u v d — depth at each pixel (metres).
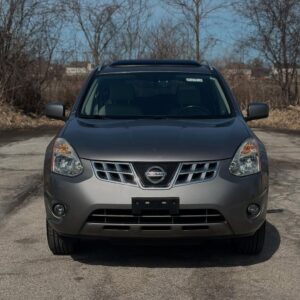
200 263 5.17
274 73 22.14
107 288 4.58
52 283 4.69
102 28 23.94
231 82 22.52
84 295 4.44
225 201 4.64
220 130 5.20
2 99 19.86
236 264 5.14
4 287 4.60
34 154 11.81
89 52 23.56
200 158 4.70
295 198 7.79
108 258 5.32
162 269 5.02
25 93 20.78
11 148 12.78
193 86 6.23
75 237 4.80
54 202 4.82
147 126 5.31
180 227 4.61
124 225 4.62
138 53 24.56
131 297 4.39
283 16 21.34
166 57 24.39
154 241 4.74
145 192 4.57
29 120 19.58
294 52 21.61
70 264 5.15
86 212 4.65
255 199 4.79
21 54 20.25
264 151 5.26
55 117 6.27
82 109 5.95
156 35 24.69
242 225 4.73
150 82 6.28
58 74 22.09
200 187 4.62
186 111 5.93
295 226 6.39
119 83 6.26
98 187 4.64
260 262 5.19
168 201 4.57
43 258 5.31
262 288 4.57
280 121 19.77
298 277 4.81
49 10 24.70
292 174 9.60
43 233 6.11
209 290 4.53
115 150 4.74
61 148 4.94
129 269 5.02
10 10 19.64
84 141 4.93
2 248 5.60
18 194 7.98
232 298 4.37
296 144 13.70
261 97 22.28
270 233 6.12
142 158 4.65
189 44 24.59
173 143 4.82
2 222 6.54
